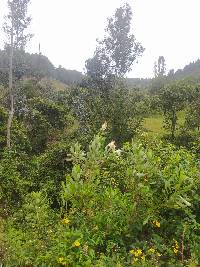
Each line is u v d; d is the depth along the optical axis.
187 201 6.83
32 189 15.84
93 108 24.02
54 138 29.25
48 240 7.47
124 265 6.08
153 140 12.59
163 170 7.25
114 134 22.06
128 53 37.62
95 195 7.11
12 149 21.47
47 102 31.66
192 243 6.71
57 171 16.09
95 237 6.64
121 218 6.80
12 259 7.61
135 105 24.12
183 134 27.55
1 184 14.93
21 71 31.72
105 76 35.91
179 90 30.39
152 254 6.23
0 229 11.10
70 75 84.25
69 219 7.17
